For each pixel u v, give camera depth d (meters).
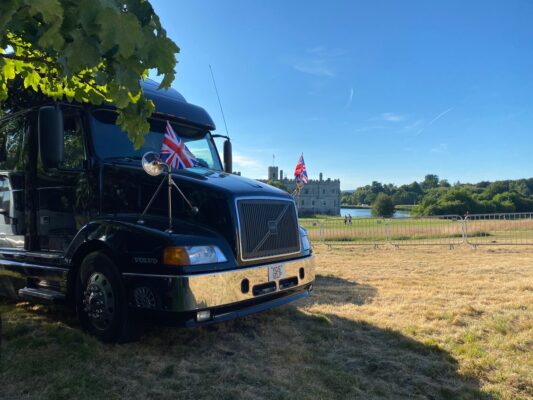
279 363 3.91
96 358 3.80
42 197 5.27
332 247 14.66
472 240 14.70
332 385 3.50
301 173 17.67
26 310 5.54
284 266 4.48
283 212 4.66
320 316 5.27
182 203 4.32
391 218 16.20
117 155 4.91
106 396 3.17
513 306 5.81
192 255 3.72
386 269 9.29
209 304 3.73
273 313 5.51
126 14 1.92
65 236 4.95
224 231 4.08
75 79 3.11
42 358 3.74
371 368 3.84
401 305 5.92
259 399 3.20
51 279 4.78
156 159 3.96
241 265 4.07
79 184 4.86
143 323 4.13
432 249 13.54
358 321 5.20
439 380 3.63
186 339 4.48
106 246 4.25
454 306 5.83
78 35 1.90
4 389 3.21
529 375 3.70
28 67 3.22
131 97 2.83
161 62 2.24
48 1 1.70
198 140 6.05
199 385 3.42
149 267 3.79
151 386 3.37
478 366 3.87
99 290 4.22
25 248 5.44
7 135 5.95
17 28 1.93
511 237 14.91
